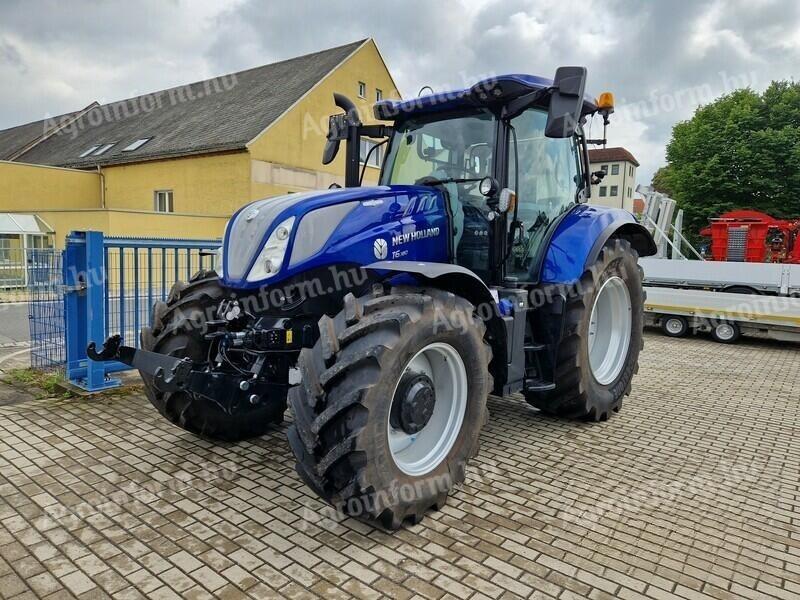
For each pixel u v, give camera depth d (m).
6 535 2.61
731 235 12.99
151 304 5.32
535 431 4.24
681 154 24.66
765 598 2.31
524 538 2.71
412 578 2.37
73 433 3.87
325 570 2.40
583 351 4.03
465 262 3.82
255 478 3.26
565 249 4.04
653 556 2.59
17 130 32.31
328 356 2.56
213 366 3.29
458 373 3.02
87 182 20.72
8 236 15.81
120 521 2.75
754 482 3.43
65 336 4.75
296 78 19.94
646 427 4.40
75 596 2.20
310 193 3.30
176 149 18.22
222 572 2.37
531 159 4.03
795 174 21.75
